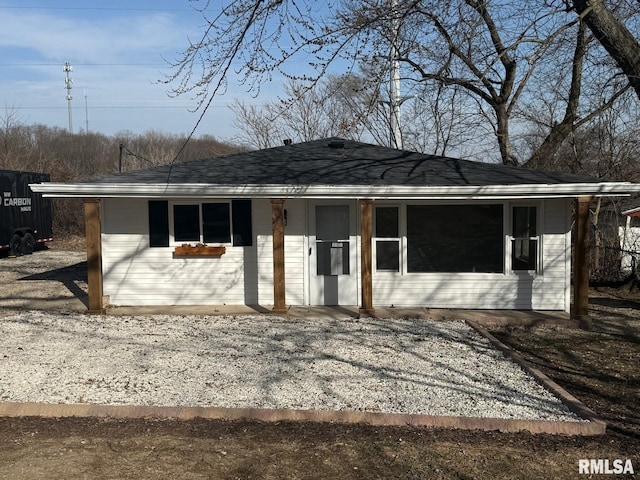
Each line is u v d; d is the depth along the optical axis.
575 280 9.64
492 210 10.57
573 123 16.33
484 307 10.61
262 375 6.60
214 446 4.74
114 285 10.86
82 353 7.54
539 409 5.64
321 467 4.38
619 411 5.81
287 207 10.79
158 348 7.80
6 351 7.63
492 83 16.52
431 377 6.60
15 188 21.05
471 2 8.83
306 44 7.26
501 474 4.30
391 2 7.70
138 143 43.66
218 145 39.25
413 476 4.25
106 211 10.78
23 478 4.13
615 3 9.59
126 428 5.13
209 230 10.86
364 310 9.95
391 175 10.51
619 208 16.53
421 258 10.73
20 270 16.69
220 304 10.88
